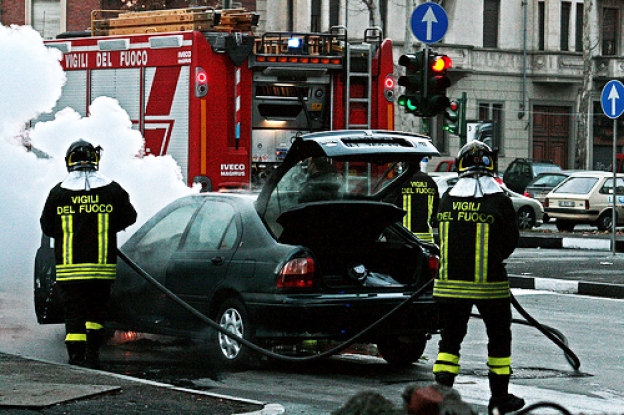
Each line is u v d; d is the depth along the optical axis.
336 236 12.80
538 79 65.88
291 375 12.26
